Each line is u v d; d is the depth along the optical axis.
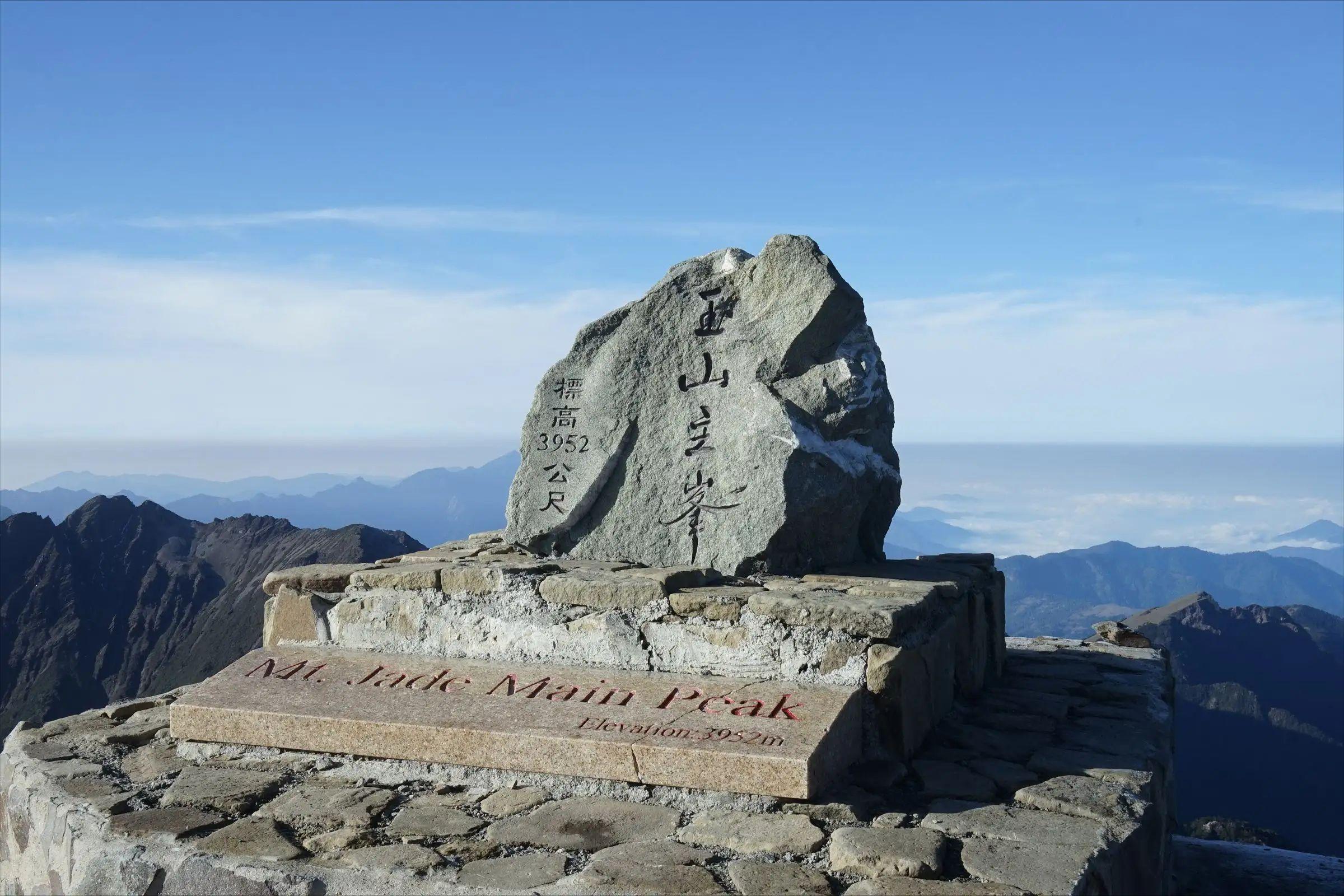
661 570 5.67
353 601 5.81
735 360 6.30
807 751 4.13
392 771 4.67
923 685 5.06
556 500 6.46
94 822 4.23
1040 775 4.57
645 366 6.51
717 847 3.81
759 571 5.84
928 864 3.53
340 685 5.18
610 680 4.99
